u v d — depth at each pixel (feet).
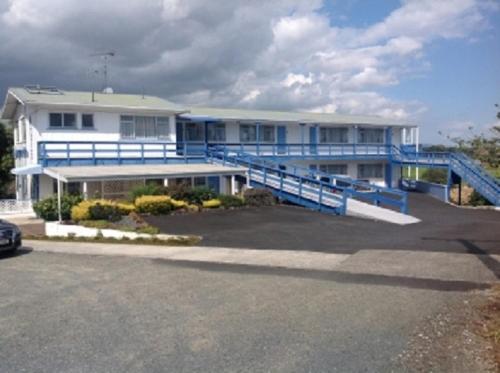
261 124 124.47
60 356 19.84
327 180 124.57
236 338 21.58
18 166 103.04
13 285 32.94
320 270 36.29
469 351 19.77
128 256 44.27
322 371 17.95
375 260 39.68
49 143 82.33
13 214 84.02
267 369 18.19
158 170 82.38
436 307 25.90
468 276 33.09
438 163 120.88
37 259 43.80
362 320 23.85
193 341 21.30
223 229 61.11
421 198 119.44
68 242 55.21
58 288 31.76
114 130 93.50
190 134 112.68
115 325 23.72
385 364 18.53
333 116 146.20
